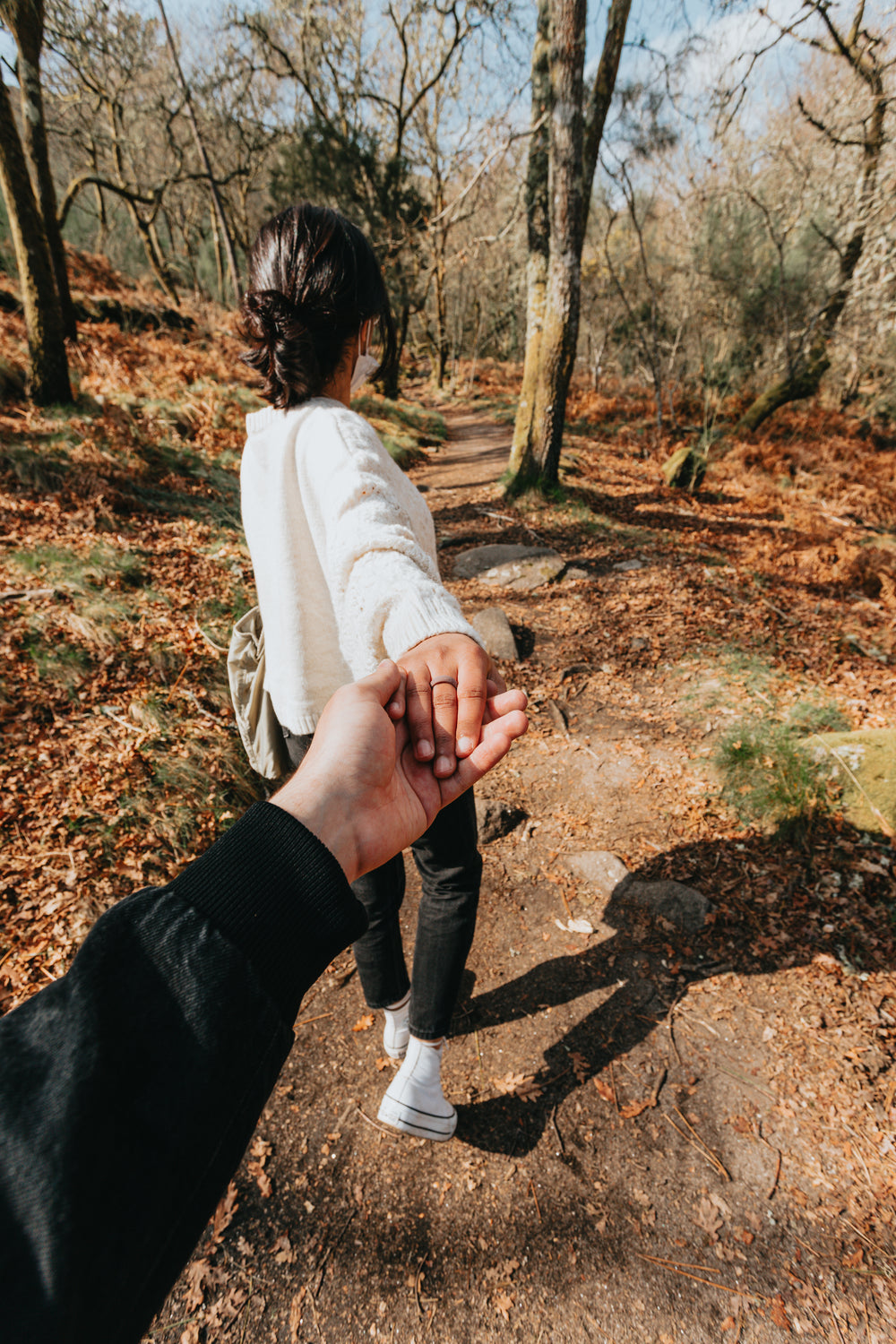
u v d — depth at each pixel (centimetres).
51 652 326
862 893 237
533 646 464
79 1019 27
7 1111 25
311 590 111
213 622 383
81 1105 25
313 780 45
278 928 34
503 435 1512
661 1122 169
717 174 1390
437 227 1238
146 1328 25
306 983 34
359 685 54
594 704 387
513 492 834
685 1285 139
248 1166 159
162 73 1609
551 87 680
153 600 401
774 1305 135
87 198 2525
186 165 2131
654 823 281
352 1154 162
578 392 1964
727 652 438
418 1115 152
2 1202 23
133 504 537
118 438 625
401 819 50
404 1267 141
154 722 295
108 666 332
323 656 114
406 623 70
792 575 620
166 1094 27
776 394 1391
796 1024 193
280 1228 148
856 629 490
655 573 599
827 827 265
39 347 690
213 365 1048
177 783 266
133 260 2631
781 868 251
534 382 805
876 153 1077
